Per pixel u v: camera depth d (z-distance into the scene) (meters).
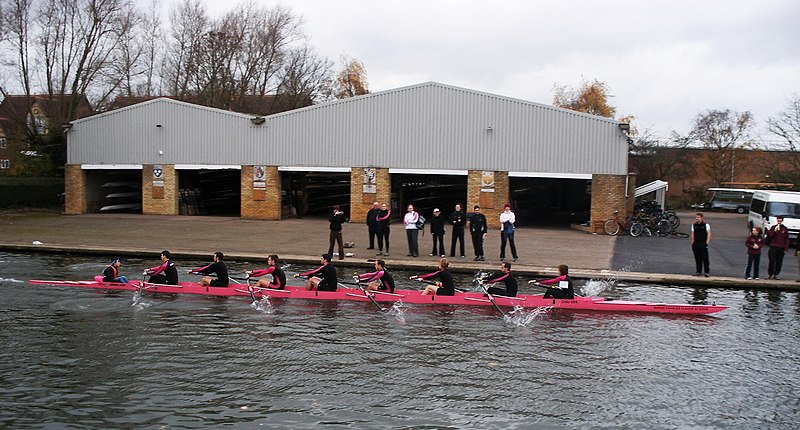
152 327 14.95
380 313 16.55
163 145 38.88
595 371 12.55
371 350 13.52
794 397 11.44
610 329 15.42
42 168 47.25
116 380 11.66
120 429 9.75
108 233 30.00
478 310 17.00
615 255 25.14
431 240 29.19
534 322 15.96
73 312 16.20
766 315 16.83
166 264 18.59
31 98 51.53
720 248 28.25
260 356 13.03
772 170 63.34
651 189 41.88
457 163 34.75
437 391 11.40
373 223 24.89
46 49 45.62
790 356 13.57
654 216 33.81
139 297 17.86
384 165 35.66
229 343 13.84
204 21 59.41
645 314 16.88
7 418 10.04
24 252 25.53
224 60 59.00
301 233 30.89
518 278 21.44
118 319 15.60
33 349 13.25
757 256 20.44
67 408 10.44
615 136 32.44
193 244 26.61
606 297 18.58
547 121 33.31
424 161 35.12
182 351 13.27
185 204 40.28
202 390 11.27
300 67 64.69
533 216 46.34
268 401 10.85
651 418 10.52
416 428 9.97
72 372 12.00
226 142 37.78
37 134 46.88
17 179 43.91
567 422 10.30
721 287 20.23
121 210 43.53
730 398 11.37
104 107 52.22
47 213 41.41
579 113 32.78
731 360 13.29
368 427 9.96
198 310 16.56
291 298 17.91
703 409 10.89
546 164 33.53
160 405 10.62
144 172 39.44
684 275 21.00
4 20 43.50
